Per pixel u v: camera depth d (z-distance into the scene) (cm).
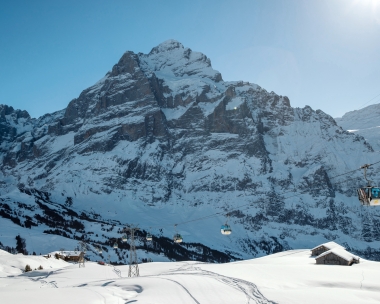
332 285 5897
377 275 6869
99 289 5388
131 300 4738
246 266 8312
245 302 4634
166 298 4806
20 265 10638
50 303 4288
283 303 4559
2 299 4428
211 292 5138
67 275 8638
